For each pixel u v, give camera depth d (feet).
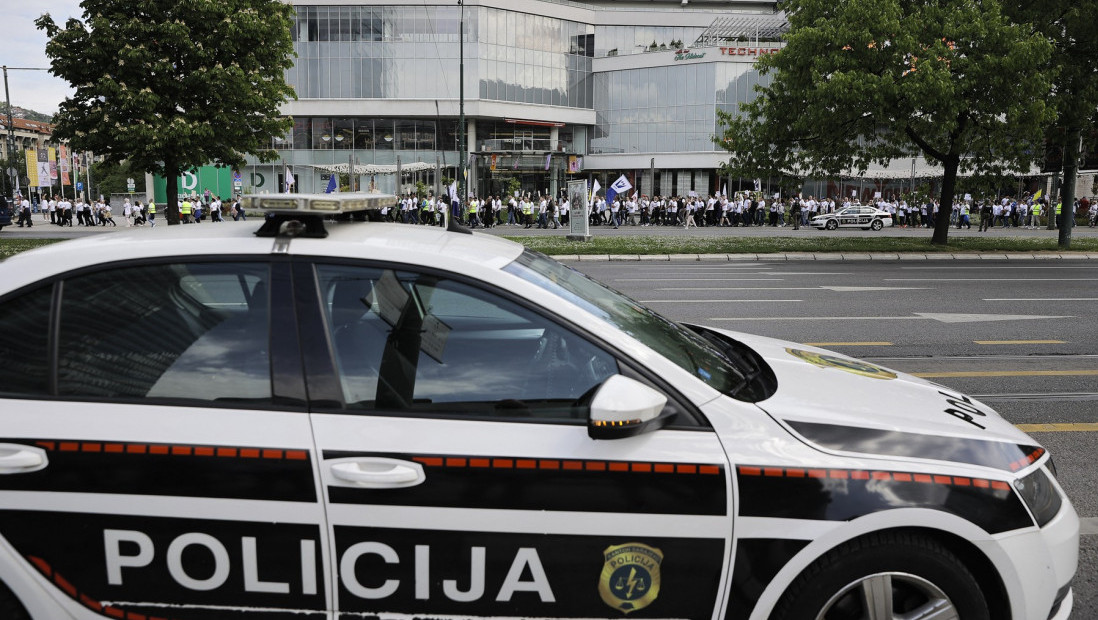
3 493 6.75
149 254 7.48
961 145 69.51
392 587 6.91
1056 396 19.99
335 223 8.61
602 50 199.31
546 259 9.89
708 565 7.03
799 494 6.99
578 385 7.34
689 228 125.90
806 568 7.08
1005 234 107.14
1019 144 69.82
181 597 6.89
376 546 6.84
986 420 8.43
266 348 7.25
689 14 199.82
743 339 11.00
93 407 6.98
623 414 6.70
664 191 196.54
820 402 7.93
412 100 179.63
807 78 68.08
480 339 7.52
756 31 197.67
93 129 69.05
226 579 6.87
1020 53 60.03
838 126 70.54
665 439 7.07
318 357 7.22
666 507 6.95
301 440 6.88
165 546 6.82
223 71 68.69
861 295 40.37
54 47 67.31
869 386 8.82
